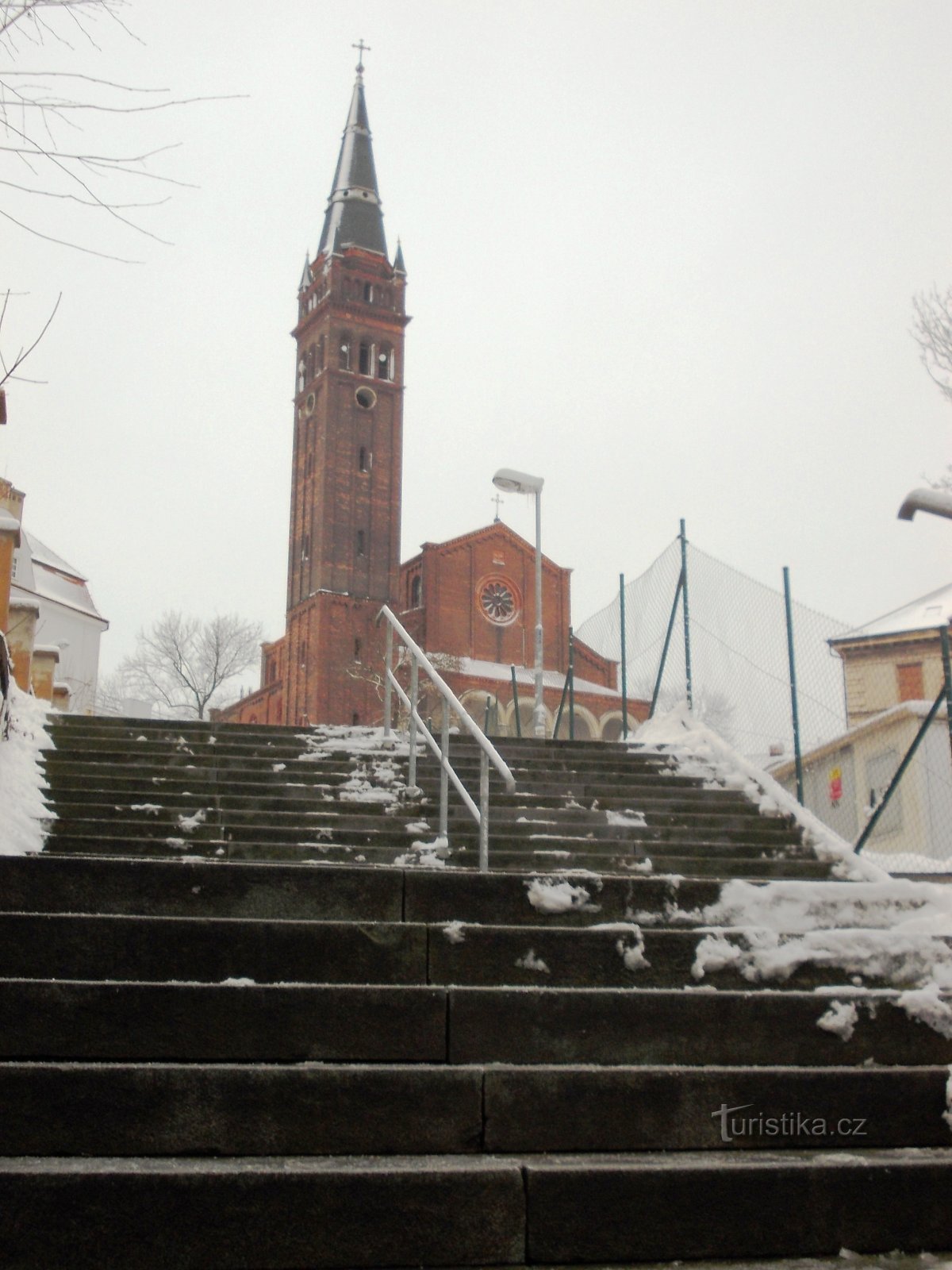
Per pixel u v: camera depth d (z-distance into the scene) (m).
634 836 9.33
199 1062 4.11
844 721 11.05
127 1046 4.07
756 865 8.75
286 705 65.31
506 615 64.00
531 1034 4.38
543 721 19.42
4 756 8.49
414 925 4.75
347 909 5.19
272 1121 3.83
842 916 5.75
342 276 70.25
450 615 62.41
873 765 16.25
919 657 25.84
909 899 5.86
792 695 11.56
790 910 5.72
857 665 26.61
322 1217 3.48
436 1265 3.52
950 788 15.89
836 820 16.03
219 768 9.77
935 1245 3.79
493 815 9.36
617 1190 3.67
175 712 65.38
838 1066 4.55
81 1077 3.74
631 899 5.52
